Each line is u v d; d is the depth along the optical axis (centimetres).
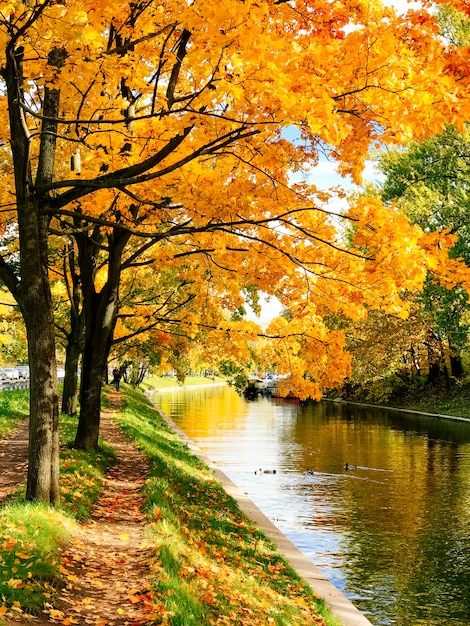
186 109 629
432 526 1317
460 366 4447
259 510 1407
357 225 656
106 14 645
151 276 1980
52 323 805
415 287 634
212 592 653
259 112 627
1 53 614
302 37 598
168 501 1005
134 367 5819
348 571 1041
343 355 978
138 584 601
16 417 1992
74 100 898
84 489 971
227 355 1300
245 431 3180
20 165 754
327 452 2395
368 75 559
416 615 862
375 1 564
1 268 805
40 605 493
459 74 546
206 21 520
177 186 786
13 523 648
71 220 1309
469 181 3108
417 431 3048
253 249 855
